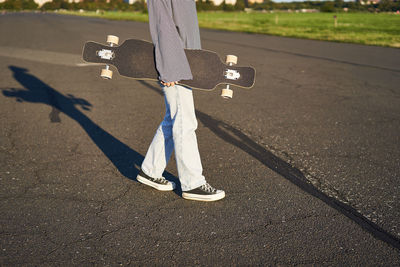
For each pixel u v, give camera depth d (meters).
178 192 2.89
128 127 4.34
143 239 2.26
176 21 2.37
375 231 2.43
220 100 5.68
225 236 2.31
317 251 2.19
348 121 4.84
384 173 3.32
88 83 6.45
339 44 13.52
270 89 6.49
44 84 6.24
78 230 2.34
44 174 3.11
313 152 3.76
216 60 2.52
